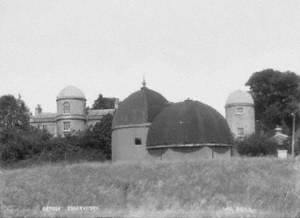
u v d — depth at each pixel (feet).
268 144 259.80
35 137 245.86
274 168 157.79
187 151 189.26
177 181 150.71
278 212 101.96
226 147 194.80
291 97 392.27
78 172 158.81
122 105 214.48
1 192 138.51
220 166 160.25
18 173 159.94
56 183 149.69
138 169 160.45
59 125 326.44
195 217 97.45
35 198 135.54
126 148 207.00
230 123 319.27
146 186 147.84
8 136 241.96
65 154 226.17
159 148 192.13
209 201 131.34
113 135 214.28
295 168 157.69
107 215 101.50
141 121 205.57
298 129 386.93
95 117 333.21
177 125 191.31
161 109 210.38
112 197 139.74
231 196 136.56
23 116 320.50
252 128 319.27
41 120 349.61
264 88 398.62
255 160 165.07
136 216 100.22
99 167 162.50
